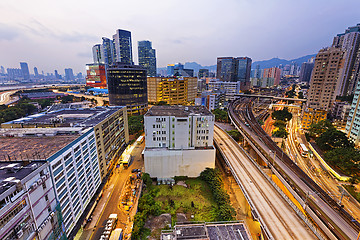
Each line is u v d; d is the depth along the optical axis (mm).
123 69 172875
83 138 59000
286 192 71438
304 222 47844
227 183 78750
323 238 42812
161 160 79000
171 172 81125
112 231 52500
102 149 74500
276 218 49250
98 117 84000
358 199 66500
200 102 188500
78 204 55000
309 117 146375
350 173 79812
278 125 158875
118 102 179875
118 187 74625
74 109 105500
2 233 30562
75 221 52625
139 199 63938
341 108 146125
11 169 38531
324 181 79875
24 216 35312
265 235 48469
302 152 104000
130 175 82625
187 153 79500
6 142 54750
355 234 45531
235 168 76375
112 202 66125
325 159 90375
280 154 90000
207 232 36375
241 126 132500
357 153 81000
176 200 67812
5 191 31516
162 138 82125
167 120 79750
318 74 155375
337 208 55281
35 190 38031
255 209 52375
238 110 197375
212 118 81438
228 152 92688
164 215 59906
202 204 65688
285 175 72938
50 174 42875
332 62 147625
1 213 30391
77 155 54969
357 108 104750
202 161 81375
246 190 61375
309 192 61125
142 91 189250
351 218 51406
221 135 121062
